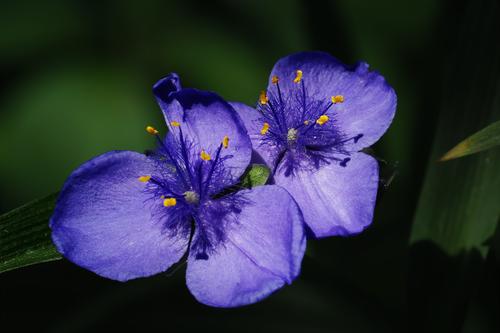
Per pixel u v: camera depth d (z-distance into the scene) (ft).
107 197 0.66
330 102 0.68
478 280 0.71
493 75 0.71
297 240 0.63
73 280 0.78
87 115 0.84
